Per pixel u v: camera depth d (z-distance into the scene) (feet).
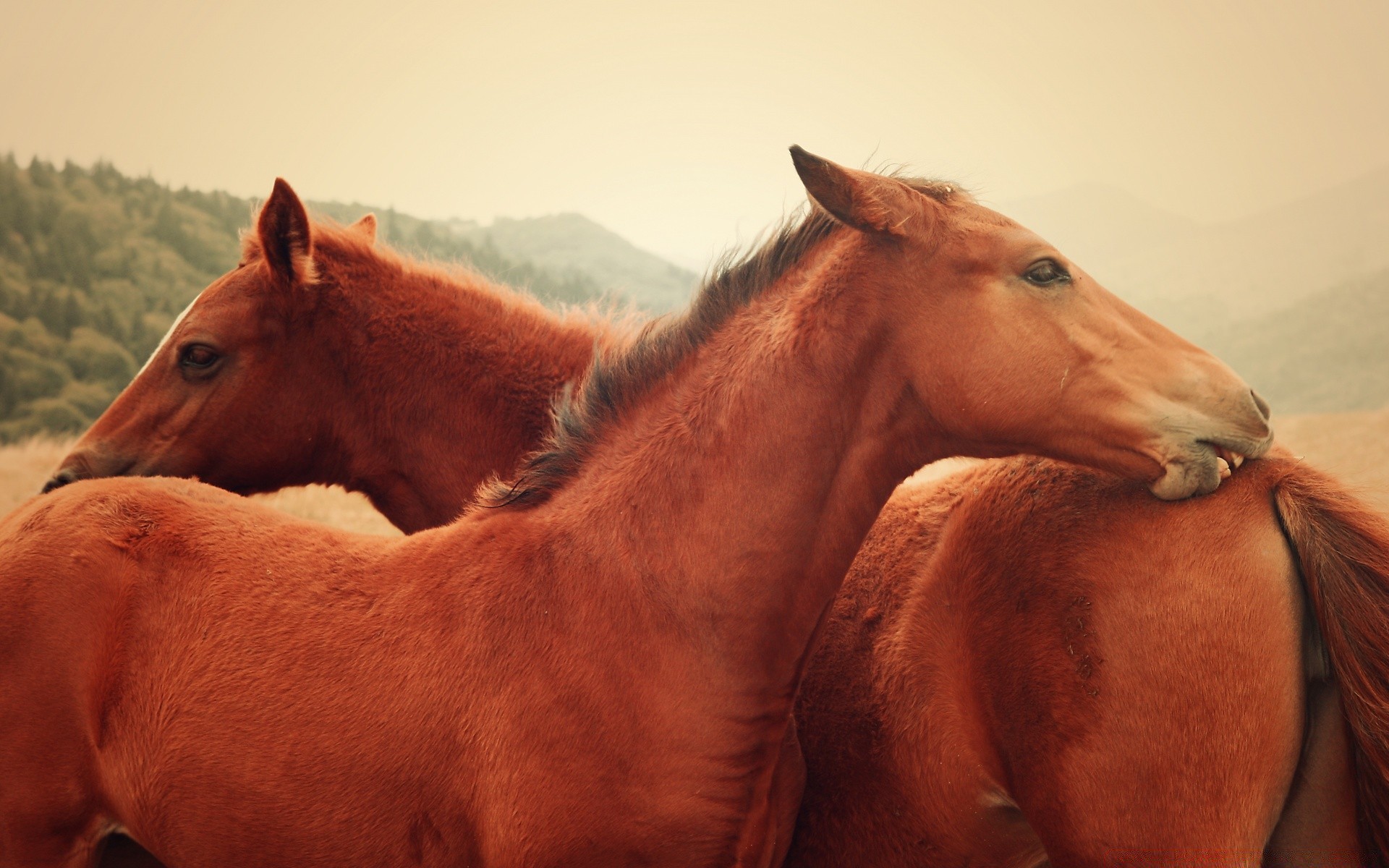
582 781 7.94
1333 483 7.39
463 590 8.77
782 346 8.79
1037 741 7.82
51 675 8.85
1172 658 7.29
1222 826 7.07
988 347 8.31
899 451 8.94
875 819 9.29
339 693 8.54
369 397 12.73
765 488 8.57
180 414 12.34
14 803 8.84
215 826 8.64
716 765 8.21
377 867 8.43
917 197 8.69
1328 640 7.05
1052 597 7.88
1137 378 7.89
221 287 12.53
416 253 14.05
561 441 9.62
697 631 8.35
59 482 12.08
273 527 9.88
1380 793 6.81
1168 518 7.69
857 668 9.55
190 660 8.91
